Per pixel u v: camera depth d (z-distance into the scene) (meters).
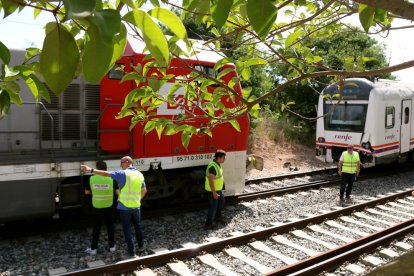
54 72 0.94
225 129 9.38
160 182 8.80
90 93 7.96
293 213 9.31
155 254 6.14
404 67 2.32
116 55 1.09
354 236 7.77
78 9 0.79
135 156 7.95
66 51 0.93
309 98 22.25
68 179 7.70
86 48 0.95
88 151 7.77
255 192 11.00
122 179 6.53
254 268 6.09
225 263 6.26
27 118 7.27
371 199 10.88
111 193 6.61
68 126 7.76
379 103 13.63
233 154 9.59
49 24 0.93
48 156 7.32
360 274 6.06
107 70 0.96
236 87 8.21
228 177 9.55
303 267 6.16
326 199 10.86
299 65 3.03
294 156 20.03
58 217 7.63
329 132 14.82
